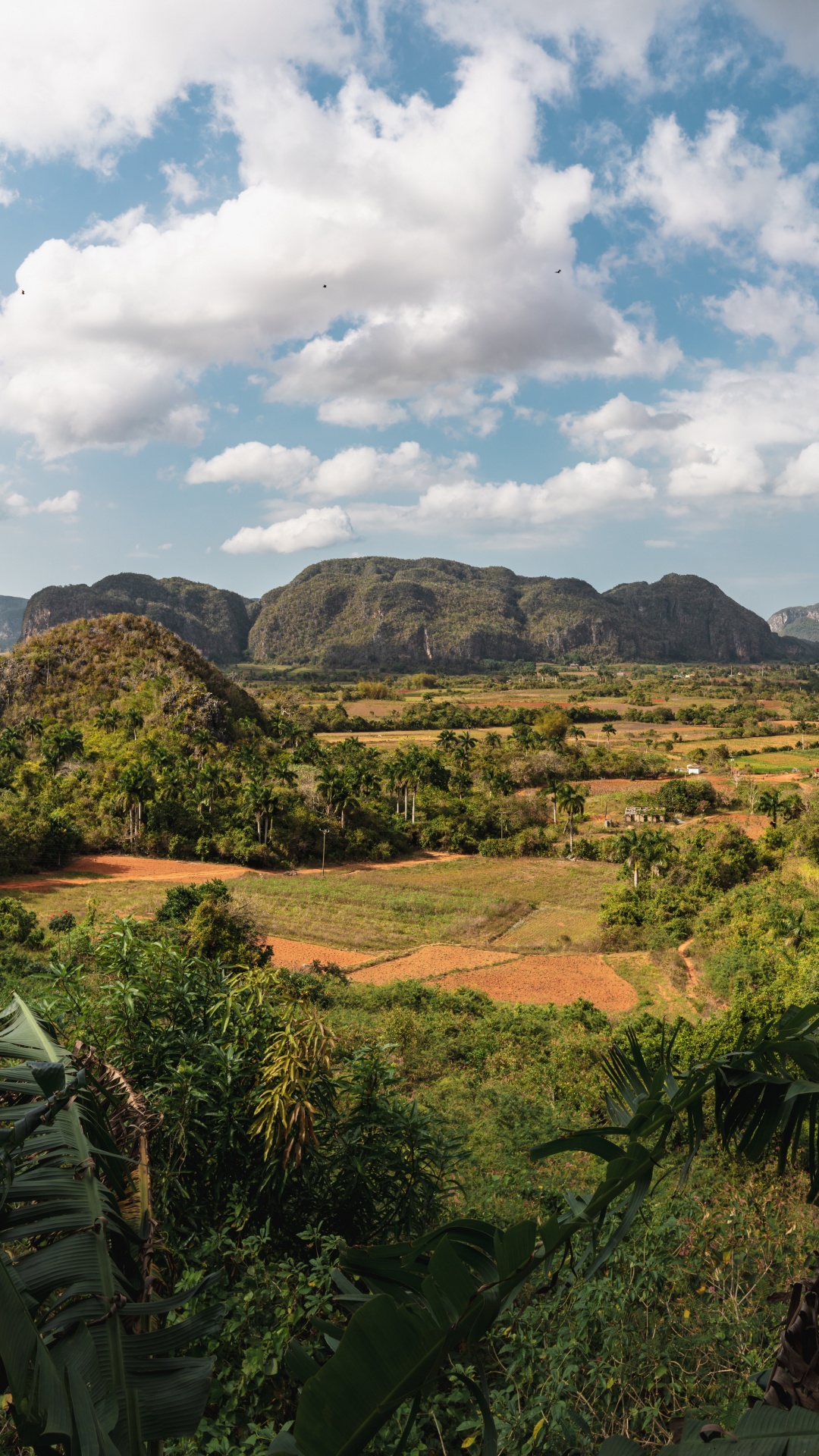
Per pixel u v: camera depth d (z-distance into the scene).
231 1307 4.08
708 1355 3.61
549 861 63.12
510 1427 3.07
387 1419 1.36
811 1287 1.71
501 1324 3.80
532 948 40.50
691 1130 1.85
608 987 33.81
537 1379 3.56
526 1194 7.14
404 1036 21.14
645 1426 3.07
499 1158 10.23
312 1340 4.00
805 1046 1.77
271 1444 1.42
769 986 26.30
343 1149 6.20
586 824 73.81
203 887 38.41
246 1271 4.53
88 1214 2.08
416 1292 1.60
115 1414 1.65
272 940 40.59
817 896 39.16
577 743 115.69
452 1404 3.35
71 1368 1.55
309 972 33.03
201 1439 3.43
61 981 6.41
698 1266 4.55
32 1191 2.10
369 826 66.44
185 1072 5.65
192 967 7.26
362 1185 6.05
